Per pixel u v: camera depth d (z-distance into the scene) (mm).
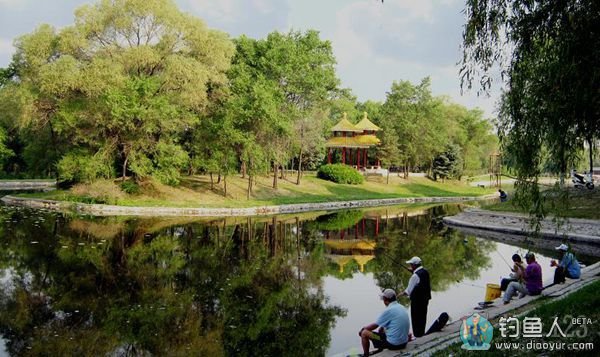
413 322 10922
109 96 34000
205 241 25734
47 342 11258
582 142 8656
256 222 34250
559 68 8125
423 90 68375
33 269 18250
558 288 13711
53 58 38094
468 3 9602
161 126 37500
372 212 44281
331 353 11078
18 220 29391
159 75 39406
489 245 26438
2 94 43938
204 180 46625
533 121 8828
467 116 87938
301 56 51062
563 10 8219
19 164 63906
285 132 42062
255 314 13930
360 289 17031
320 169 62031
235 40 54406
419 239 28609
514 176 9508
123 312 13586
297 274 19125
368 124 69500
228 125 38812
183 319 13180
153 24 38438
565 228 26938
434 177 77312
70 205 36219
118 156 39719
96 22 36844
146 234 26938
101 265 19219
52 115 38375
